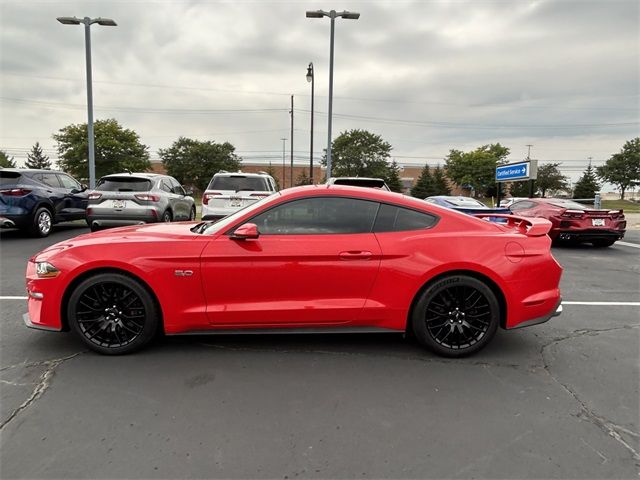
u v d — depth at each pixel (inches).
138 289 129.1
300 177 2390.5
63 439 90.5
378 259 131.2
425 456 86.7
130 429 94.4
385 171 2357.3
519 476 81.1
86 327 131.2
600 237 390.6
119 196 363.6
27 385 113.7
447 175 2495.1
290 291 130.9
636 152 2158.0
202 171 2301.9
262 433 93.8
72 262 128.0
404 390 114.1
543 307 136.0
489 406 106.7
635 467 84.0
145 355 133.1
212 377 119.6
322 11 682.2
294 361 130.9
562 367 130.1
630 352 142.3
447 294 134.5
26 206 367.2
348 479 79.7
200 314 129.9
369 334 153.9
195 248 129.0
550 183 2455.7
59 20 623.2
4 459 83.7
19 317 168.9
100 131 1824.6
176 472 80.9
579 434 95.2
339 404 106.4
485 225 139.9
